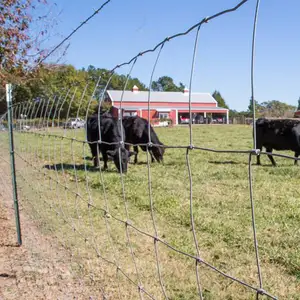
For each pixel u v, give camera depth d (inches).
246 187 282.2
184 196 257.3
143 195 260.2
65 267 147.8
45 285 134.7
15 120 259.4
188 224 199.0
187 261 154.5
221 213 216.1
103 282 135.8
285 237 173.9
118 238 178.9
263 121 409.4
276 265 148.9
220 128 1182.9
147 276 140.6
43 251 163.6
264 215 208.1
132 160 460.1
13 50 224.4
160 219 209.9
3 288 134.0
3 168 392.5
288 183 293.4
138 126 408.5
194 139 769.6
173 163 414.0
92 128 370.6
